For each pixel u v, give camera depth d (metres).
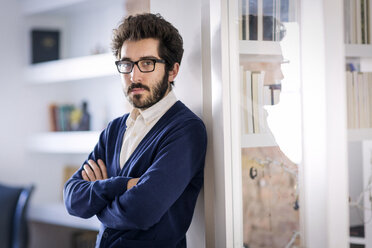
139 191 1.55
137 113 1.81
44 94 4.18
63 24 4.17
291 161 1.71
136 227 1.57
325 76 1.64
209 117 1.87
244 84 1.77
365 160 1.66
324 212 1.64
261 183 1.76
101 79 3.93
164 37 1.72
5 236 3.31
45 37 4.08
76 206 1.69
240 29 1.78
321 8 1.65
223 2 1.78
